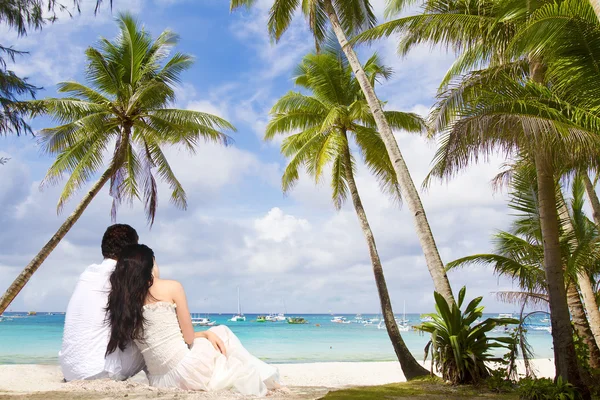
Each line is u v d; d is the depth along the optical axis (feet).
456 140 24.48
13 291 50.55
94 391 10.16
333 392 20.34
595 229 31.89
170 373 10.85
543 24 24.94
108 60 60.90
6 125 24.07
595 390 28.84
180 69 63.52
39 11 22.20
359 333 247.91
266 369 11.81
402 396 21.33
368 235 48.93
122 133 60.59
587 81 25.76
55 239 53.47
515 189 35.45
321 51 57.41
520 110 24.70
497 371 28.25
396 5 42.88
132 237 12.16
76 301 11.62
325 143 54.65
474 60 39.52
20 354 101.96
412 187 36.22
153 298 10.99
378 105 39.47
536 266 33.96
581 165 28.55
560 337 26.53
